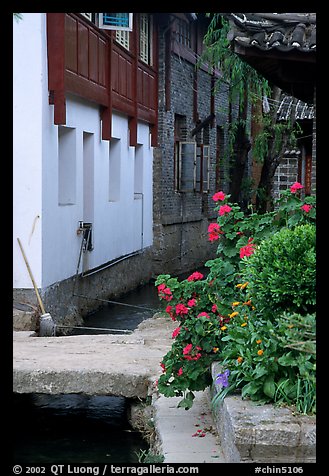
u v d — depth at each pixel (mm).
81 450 6207
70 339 8539
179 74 19781
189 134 20891
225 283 5691
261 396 4691
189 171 19969
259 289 4941
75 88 11484
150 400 6496
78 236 12344
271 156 16750
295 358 4531
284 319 4570
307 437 4137
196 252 21891
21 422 7023
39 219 10258
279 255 4824
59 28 10469
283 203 6430
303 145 16938
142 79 16844
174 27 18703
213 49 15258
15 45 10203
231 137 19172
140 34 16984
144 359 7219
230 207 6316
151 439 5957
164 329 9555
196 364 5480
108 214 14352
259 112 18203
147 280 17953
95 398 7672
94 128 13281
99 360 7129
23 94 10227
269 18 7746
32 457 6059
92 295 13328
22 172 10266
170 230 19438
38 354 7461
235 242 6223
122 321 12281
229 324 5445
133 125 15969
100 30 13023
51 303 10758
